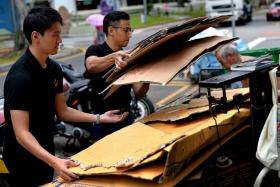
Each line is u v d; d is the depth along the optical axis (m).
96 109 3.78
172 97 9.30
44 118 2.91
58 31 2.74
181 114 2.64
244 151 2.62
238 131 2.56
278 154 2.48
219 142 2.46
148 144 2.40
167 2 40.31
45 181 3.04
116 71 2.82
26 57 2.80
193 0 37.31
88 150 2.61
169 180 2.20
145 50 2.60
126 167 2.23
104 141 2.64
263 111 2.51
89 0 35.44
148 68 2.67
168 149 2.13
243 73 2.51
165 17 32.81
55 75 2.97
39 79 2.82
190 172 2.30
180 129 2.48
